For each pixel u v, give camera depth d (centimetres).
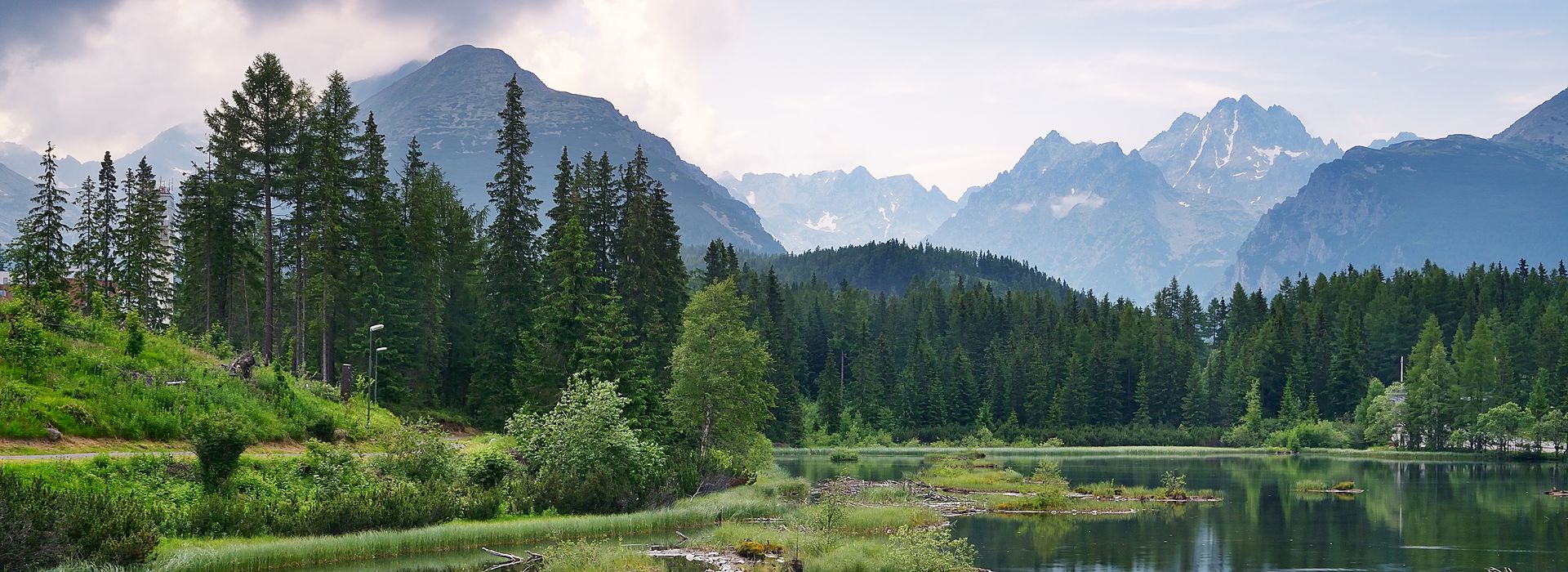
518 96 9069
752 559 4412
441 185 10331
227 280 9262
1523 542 5475
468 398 8969
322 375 7725
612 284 8444
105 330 5969
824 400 16062
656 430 7375
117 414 4966
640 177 9388
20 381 4869
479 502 5078
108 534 3553
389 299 8350
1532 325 18150
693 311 7788
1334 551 5153
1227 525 6044
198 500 4306
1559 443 13025
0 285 9494
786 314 16325
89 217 9775
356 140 8519
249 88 7531
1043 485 8200
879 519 5462
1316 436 15288
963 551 4209
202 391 5566
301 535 4334
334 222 7756
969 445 15625
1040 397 17088
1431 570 4653
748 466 8131
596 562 4062
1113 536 5588
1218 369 17788
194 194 8719
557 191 9081
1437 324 18975
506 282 8800
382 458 5375
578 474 5681
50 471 4003
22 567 3278
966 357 17562
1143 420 17150
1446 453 13888
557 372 7606
